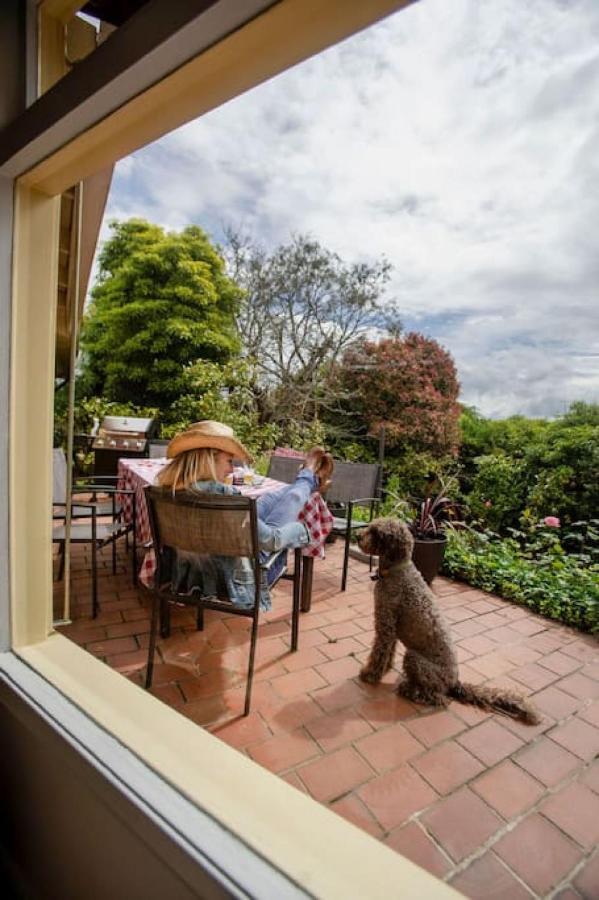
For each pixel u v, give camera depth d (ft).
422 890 2.39
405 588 6.21
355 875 2.43
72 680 4.00
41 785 3.69
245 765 3.20
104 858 3.07
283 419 27.48
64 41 4.39
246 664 6.73
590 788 4.74
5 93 3.95
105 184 7.48
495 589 10.16
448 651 6.11
